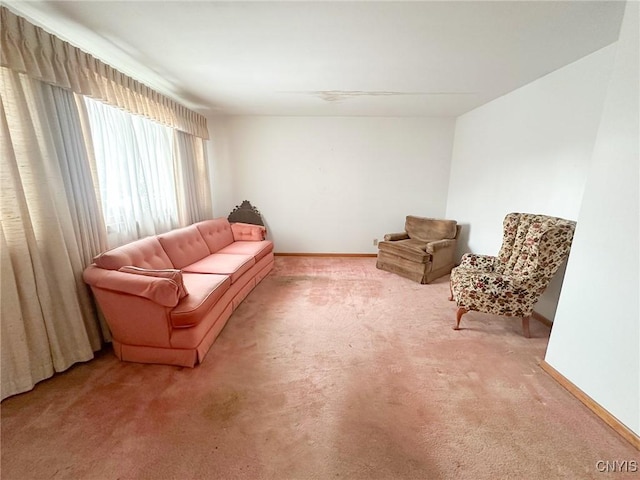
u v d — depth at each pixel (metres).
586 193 1.59
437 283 3.54
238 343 2.19
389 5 1.46
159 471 1.23
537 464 1.27
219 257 3.12
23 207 1.57
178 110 3.27
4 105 1.51
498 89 2.87
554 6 1.47
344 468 1.25
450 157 4.36
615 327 1.44
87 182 2.01
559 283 2.38
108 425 1.45
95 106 2.28
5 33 1.44
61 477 1.20
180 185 3.49
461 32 1.74
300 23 1.65
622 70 1.39
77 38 1.87
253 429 1.44
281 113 4.08
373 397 1.66
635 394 1.36
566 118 2.29
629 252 1.37
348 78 2.57
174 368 1.89
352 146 4.33
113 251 2.03
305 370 1.89
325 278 3.68
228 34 1.78
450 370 1.90
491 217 3.34
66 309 1.80
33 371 1.69
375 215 4.59
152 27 1.71
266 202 4.55
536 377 1.84
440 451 1.33
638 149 1.33
